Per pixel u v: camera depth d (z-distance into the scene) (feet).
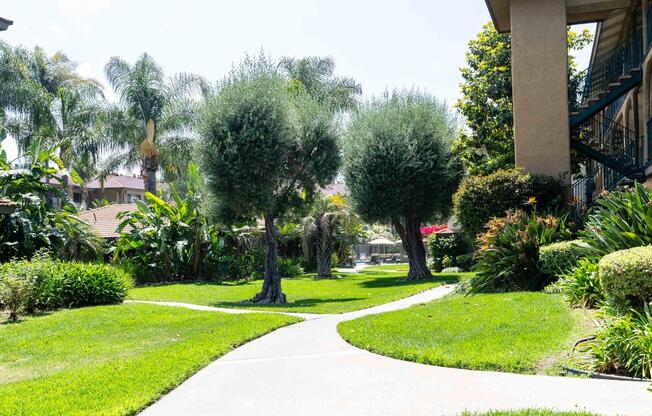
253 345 29.32
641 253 24.04
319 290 73.97
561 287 37.78
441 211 85.87
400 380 20.38
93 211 109.81
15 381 23.17
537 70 58.75
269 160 57.88
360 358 24.70
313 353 26.43
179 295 65.51
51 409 17.87
